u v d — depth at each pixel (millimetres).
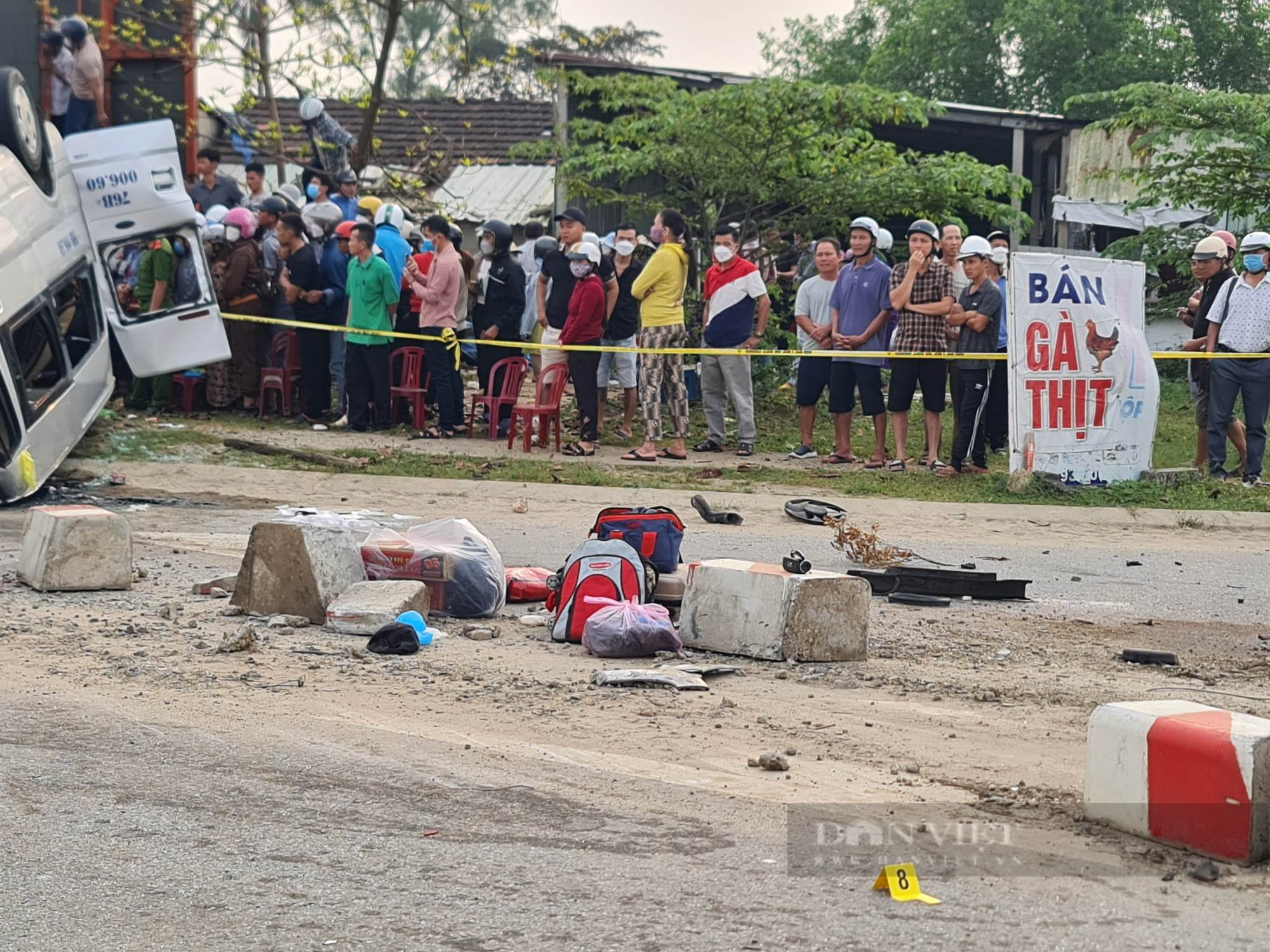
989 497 16891
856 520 15438
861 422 22484
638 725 7520
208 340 19250
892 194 24562
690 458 19109
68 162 17672
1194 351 18594
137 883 5414
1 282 14789
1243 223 29188
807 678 8695
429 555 10305
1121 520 15961
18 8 25125
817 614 9148
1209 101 27219
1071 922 5000
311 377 20688
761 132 24422
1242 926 4969
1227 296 17672
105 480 16578
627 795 6398
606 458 18750
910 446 20688
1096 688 8570
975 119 33969
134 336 18969
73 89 24281
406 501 15828
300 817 6090
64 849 5734
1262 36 59969
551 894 5281
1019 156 33938
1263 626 10672
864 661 9234
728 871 5500
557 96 30453
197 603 10477
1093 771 6035
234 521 14492
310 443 18859
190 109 26312
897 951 4777
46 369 16062
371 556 10391
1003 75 63125
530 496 16250
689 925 5000
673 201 25969
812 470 18203
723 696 8211
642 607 9359
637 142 26250
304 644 9273
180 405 21406
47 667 8469
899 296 17953
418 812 6160
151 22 26094
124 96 26328
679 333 18641
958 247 19594
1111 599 11688
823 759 6973
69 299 16891
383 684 8305
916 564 12969
